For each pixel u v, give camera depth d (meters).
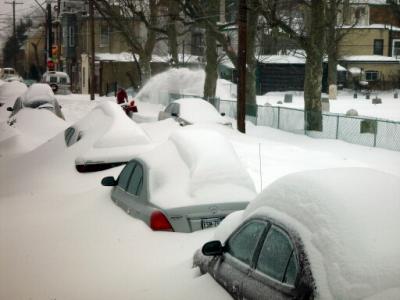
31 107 23.44
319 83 28.66
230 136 18.42
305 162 14.70
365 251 3.79
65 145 13.91
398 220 4.04
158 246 7.02
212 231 7.27
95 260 6.89
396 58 72.62
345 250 3.86
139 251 6.96
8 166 14.41
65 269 6.79
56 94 59.06
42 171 12.77
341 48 71.75
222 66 69.81
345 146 21.73
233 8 53.19
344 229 3.98
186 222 7.31
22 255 7.43
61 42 81.62
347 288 3.68
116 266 6.63
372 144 22.00
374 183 4.50
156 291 5.59
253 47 35.38
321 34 28.41
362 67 72.69
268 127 29.09
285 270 4.23
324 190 4.35
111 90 67.69
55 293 6.10
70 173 12.07
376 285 3.61
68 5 75.56
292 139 24.67
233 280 4.78
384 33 73.88
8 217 9.53
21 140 17.80
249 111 31.81
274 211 4.66
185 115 21.33
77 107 41.78
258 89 68.38
